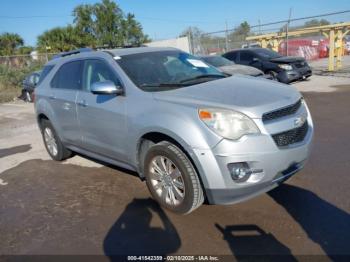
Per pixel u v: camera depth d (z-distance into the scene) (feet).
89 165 18.67
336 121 23.27
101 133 14.92
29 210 14.06
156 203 13.52
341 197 12.57
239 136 10.52
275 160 10.75
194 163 11.12
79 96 16.01
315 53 91.09
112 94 13.74
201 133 10.82
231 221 11.71
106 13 146.82
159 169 12.66
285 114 11.35
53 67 19.10
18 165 19.99
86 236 11.76
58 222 12.87
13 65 77.46
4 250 11.38
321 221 11.20
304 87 41.68
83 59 16.47
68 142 18.07
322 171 14.94
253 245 10.37
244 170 10.61
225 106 10.88
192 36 73.05
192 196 11.59
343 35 57.62
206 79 14.42
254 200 12.87
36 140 25.45
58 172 18.13
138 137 12.82
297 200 12.62
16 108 43.32
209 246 10.55
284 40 69.82
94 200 14.35
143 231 11.71
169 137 11.91
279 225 11.20
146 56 15.33
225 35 69.62
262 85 13.11
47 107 18.61
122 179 16.24
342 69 57.57
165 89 13.12
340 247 9.88
